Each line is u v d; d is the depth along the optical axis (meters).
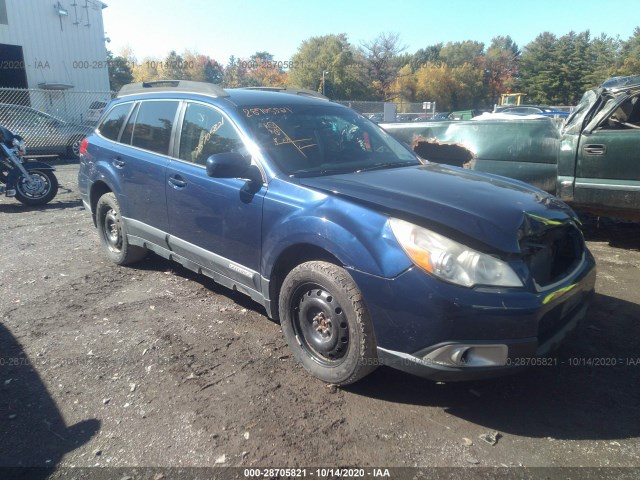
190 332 3.88
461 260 2.61
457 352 2.59
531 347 2.65
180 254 4.31
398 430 2.77
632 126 5.54
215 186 3.75
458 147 6.54
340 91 52.09
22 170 8.29
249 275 3.59
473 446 2.65
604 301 4.43
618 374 3.30
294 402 3.01
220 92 4.11
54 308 4.33
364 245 2.81
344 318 2.97
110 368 3.39
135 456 2.58
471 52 88.62
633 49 62.50
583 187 5.61
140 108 4.82
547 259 2.97
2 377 3.29
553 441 2.68
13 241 6.38
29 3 25.69
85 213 8.08
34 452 2.62
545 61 64.38
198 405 2.98
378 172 3.66
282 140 3.71
